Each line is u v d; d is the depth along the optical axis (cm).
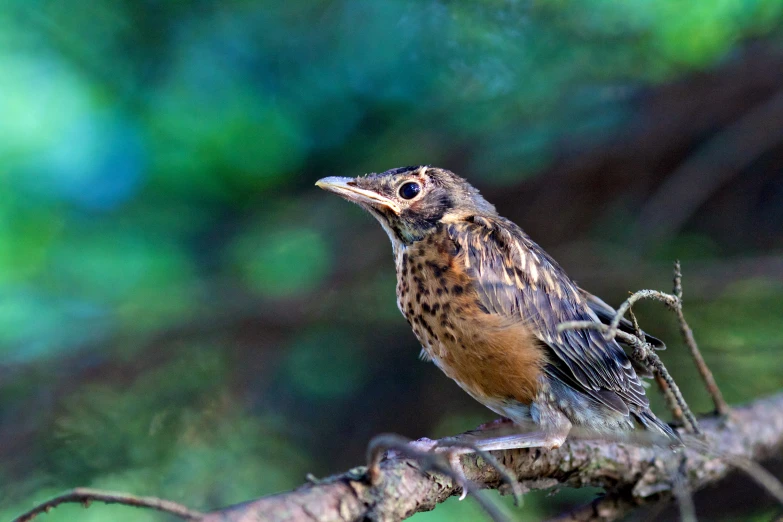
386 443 437
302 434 1213
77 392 1173
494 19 1090
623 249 1168
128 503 412
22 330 1213
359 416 1241
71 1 1141
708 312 1116
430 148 1194
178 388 1191
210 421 1176
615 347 739
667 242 1188
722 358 1071
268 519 441
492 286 686
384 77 1159
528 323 687
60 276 1237
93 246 1237
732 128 1087
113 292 1237
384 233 1252
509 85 1139
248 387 1220
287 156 1216
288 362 1251
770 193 1197
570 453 643
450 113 1177
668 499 682
